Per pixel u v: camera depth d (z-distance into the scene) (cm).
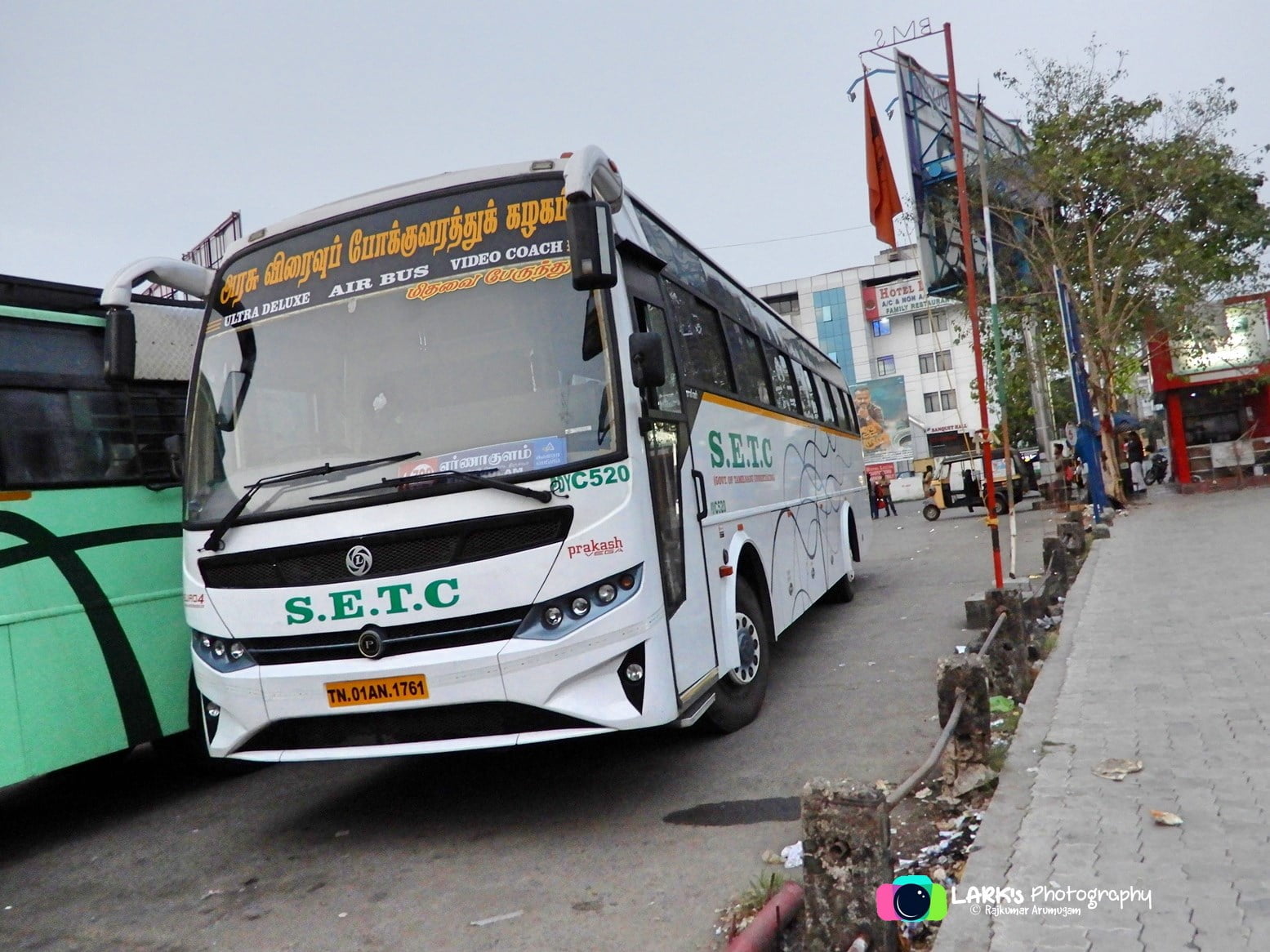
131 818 661
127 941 454
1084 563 1380
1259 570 1123
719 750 645
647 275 612
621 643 488
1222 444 2786
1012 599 720
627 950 388
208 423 560
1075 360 2061
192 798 697
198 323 741
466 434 506
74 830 649
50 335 634
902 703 723
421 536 492
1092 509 2028
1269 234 2414
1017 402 2784
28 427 606
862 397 5122
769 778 579
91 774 814
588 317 521
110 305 589
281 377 548
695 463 621
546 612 484
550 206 538
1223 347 2702
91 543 628
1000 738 593
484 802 593
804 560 950
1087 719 593
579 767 640
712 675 585
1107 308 2478
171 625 671
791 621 853
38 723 580
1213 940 327
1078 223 2453
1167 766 497
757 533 765
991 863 404
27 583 587
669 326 628
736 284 920
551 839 518
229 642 530
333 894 480
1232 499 2291
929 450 5878
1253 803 438
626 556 494
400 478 501
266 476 531
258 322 565
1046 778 497
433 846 529
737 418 762
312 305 555
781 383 977
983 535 2116
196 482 554
